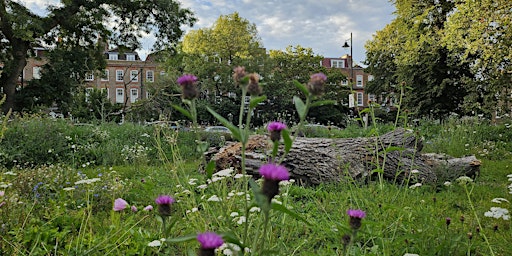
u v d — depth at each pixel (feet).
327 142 17.83
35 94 64.28
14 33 56.34
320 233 8.97
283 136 3.99
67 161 29.30
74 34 69.21
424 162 18.80
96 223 9.68
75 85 67.62
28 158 28.02
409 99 82.23
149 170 23.22
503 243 8.33
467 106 64.49
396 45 88.33
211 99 113.50
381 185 10.25
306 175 16.97
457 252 7.71
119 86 173.78
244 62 117.50
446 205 11.85
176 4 71.41
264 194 3.44
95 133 34.47
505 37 48.39
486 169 22.97
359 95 189.06
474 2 48.29
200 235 3.42
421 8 81.00
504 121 49.34
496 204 12.99
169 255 7.64
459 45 53.26
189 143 37.04
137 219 10.44
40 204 12.03
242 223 7.75
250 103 4.17
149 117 62.95
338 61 199.62
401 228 8.55
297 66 134.31
